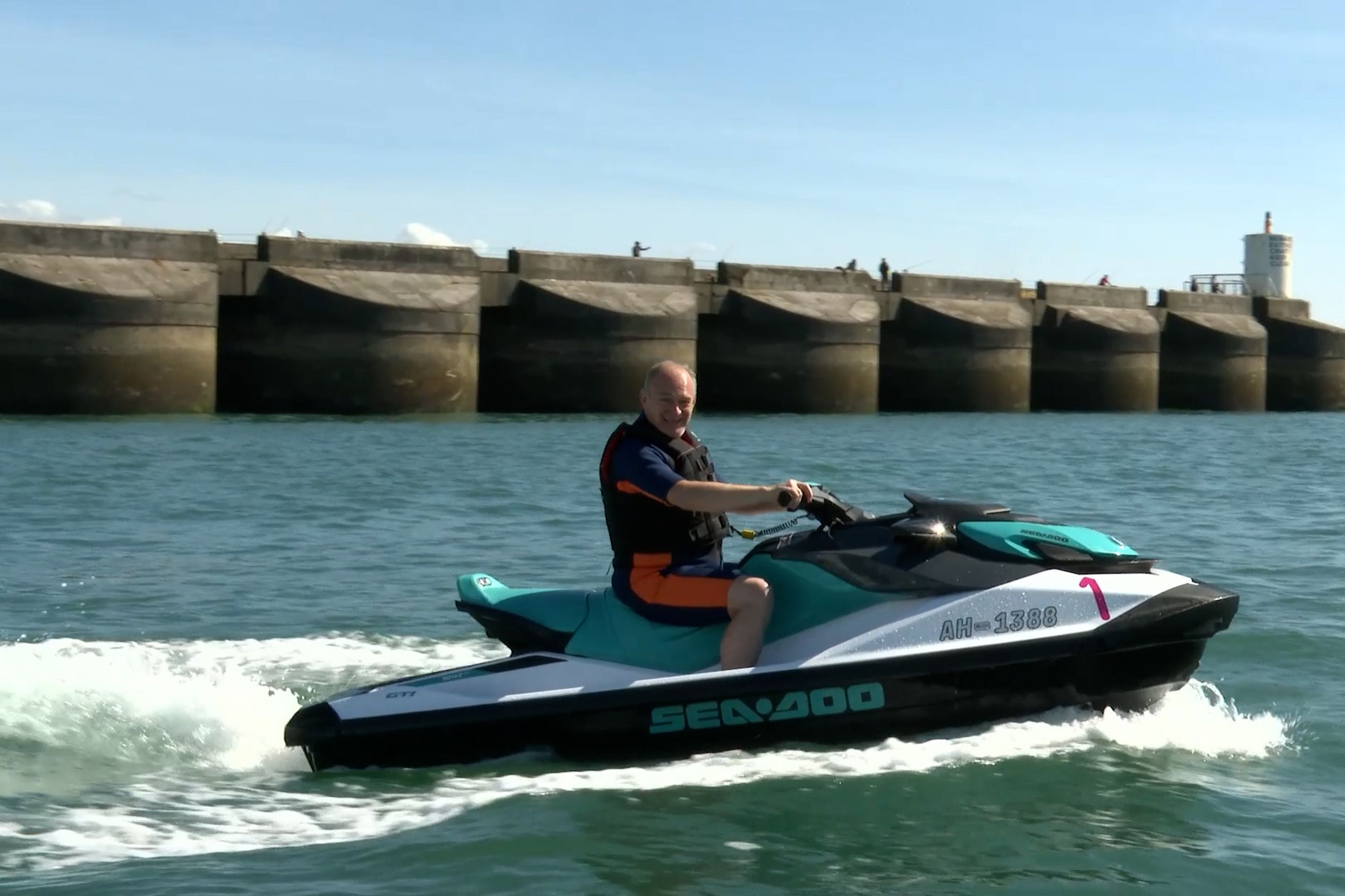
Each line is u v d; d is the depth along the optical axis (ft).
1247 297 179.63
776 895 13.51
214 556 36.65
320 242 120.57
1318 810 16.14
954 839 15.07
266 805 16.33
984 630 18.51
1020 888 13.78
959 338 148.97
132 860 14.37
